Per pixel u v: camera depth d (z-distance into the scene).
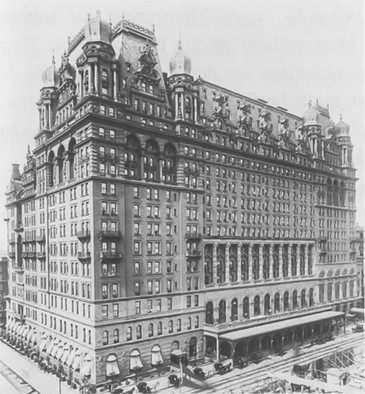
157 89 67.81
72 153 64.56
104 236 56.59
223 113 79.44
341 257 107.44
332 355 71.69
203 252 71.06
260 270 82.81
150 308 62.31
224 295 74.19
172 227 66.56
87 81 60.19
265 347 74.12
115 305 58.12
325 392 55.00
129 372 58.38
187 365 64.56
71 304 62.78
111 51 60.69
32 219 80.31
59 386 54.38
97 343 55.41
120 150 60.38
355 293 109.81
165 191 66.12
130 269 60.25
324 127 110.50
